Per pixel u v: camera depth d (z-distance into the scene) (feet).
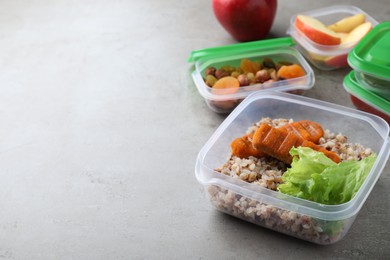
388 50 2.07
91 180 2.04
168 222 1.85
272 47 2.37
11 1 3.12
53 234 1.86
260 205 1.72
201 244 1.77
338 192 1.67
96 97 2.41
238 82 2.21
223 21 2.51
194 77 2.31
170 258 1.74
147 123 2.25
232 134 1.97
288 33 2.52
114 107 2.35
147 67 2.54
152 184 1.99
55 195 1.99
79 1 3.08
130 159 2.10
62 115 2.34
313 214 1.64
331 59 2.35
